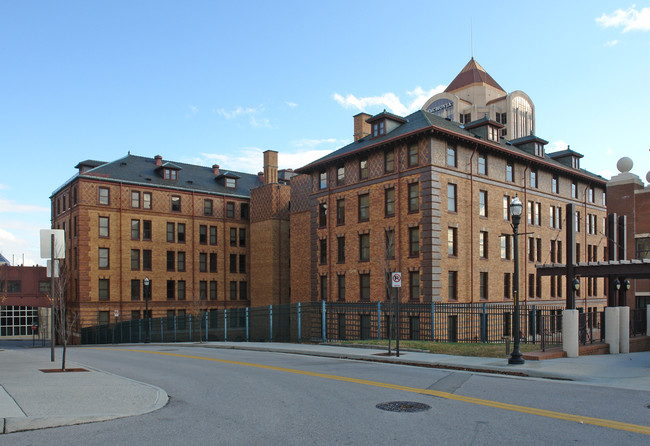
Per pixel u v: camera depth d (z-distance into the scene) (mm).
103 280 51094
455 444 7305
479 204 36906
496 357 17719
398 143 35875
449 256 34094
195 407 10156
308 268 45906
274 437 7816
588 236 47594
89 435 7961
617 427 8117
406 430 8086
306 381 13344
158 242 54469
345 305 36875
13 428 8211
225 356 21797
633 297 44781
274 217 54125
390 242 34469
